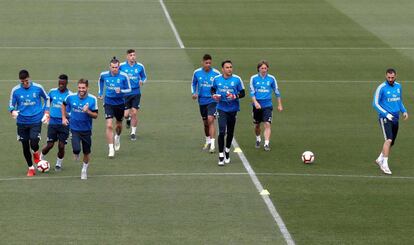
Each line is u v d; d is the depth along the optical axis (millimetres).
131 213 24125
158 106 38594
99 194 25953
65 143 28609
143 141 32750
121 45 52625
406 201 25406
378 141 32781
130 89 31203
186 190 26391
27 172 28391
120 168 28953
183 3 66188
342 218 23766
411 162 29875
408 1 67625
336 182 27391
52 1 66500
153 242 21766
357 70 46562
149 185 26938
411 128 34781
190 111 37750
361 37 55375
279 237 22188
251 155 30703
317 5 65938
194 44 53000
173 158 30281
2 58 48719
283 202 25219
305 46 52719
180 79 44219
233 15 62000
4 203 24953
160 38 54688
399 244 21719
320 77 44906
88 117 27625
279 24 59188
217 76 29438
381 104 28922
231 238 22109
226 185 26953
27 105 28172
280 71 46188
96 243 21656
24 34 55406
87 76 44812
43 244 21547
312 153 29656
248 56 49750
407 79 44531
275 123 35625
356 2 67188
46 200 25281
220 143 29156
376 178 27891
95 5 65188
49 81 43562
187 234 22391
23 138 28062
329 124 35500
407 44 53406
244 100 39656
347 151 31312
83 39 54156
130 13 62438
